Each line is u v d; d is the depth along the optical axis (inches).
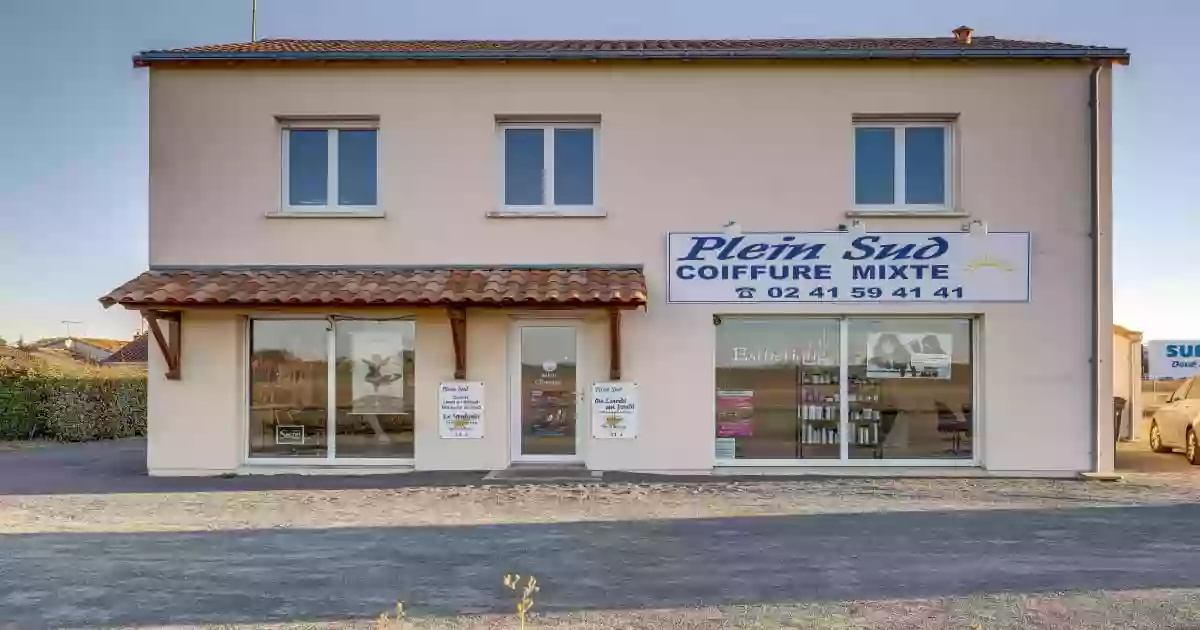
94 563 271.1
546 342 448.5
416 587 245.9
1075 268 438.0
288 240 446.6
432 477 422.3
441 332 441.1
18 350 856.3
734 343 451.2
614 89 445.4
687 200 444.1
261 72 446.9
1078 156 440.1
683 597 235.8
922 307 438.3
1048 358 435.8
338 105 446.9
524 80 446.6
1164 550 286.0
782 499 371.2
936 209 445.4
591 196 454.3
